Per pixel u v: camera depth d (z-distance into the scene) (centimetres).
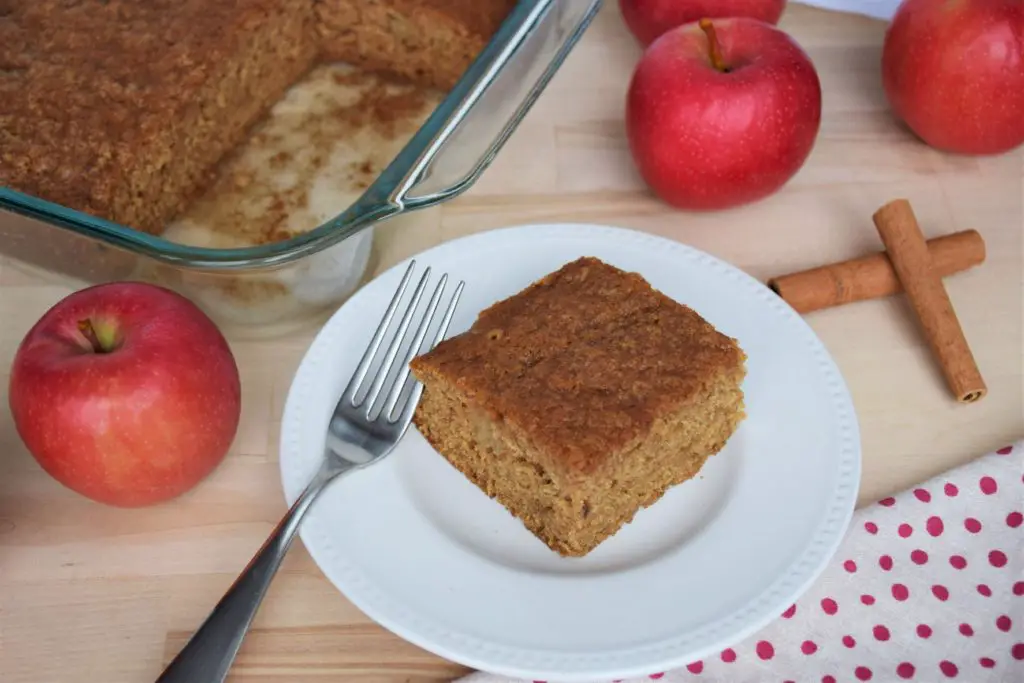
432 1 61
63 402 44
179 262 46
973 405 49
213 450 46
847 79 61
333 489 45
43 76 57
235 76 59
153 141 55
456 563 43
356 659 43
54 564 45
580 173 58
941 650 43
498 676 42
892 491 47
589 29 64
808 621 44
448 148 50
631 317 46
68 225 47
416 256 51
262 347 52
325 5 62
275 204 58
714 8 58
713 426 46
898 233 51
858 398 50
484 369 45
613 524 44
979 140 56
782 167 54
